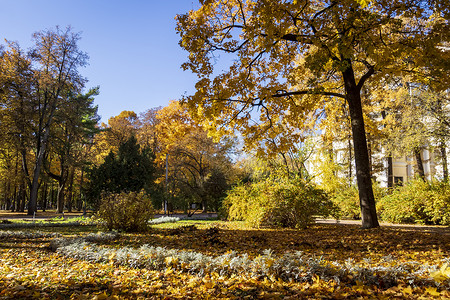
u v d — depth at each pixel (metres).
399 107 19.86
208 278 4.16
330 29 8.34
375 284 3.47
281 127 11.67
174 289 3.82
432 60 7.99
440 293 2.94
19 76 28.09
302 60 15.46
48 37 28.56
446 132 17.41
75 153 36.16
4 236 9.79
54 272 4.93
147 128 42.94
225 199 16.84
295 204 11.38
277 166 13.74
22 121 28.22
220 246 7.19
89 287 4.14
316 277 3.71
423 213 13.49
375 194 17.91
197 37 10.15
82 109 33.12
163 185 36.03
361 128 10.10
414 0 8.15
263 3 8.56
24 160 32.75
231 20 11.87
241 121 11.88
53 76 29.62
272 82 11.64
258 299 3.31
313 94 9.76
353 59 7.84
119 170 25.52
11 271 5.07
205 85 10.33
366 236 7.98
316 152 19.31
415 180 14.89
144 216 11.84
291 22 9.38
